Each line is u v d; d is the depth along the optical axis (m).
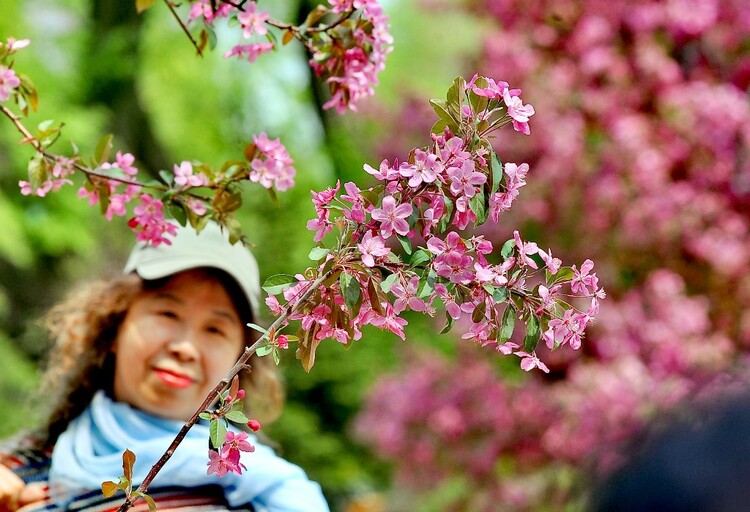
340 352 16.56
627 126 11.02
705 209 10.94
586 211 11.10
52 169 3.21
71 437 3.57
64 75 15.02
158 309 3.62
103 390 3.76
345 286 2.29
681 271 11.04
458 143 2.35
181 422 3.58
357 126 16.73
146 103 16.97
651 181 10.91
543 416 10.76
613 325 10.53
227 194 3.19
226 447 2.44
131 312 3.65
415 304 2.33
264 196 16.75
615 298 10.86
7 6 14.41
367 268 2.36
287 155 3.17
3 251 12.48
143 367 3.59
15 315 13.07
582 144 11.22
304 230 16.81
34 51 14.39
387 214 2.33
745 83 11.48
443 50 13.86
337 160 17.42
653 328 10.53
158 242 3.24
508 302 2.37
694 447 1.06
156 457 3.33
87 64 15.20
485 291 2.36
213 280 3.64
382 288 2.29
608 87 11.41
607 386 10.17
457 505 11.21
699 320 10.56
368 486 15.93
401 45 15.93
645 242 10.98
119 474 3.35
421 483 11.46
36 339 12.84
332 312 2.38
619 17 11.38
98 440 3.52
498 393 11.16
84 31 15.53
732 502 1.02
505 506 10.82
